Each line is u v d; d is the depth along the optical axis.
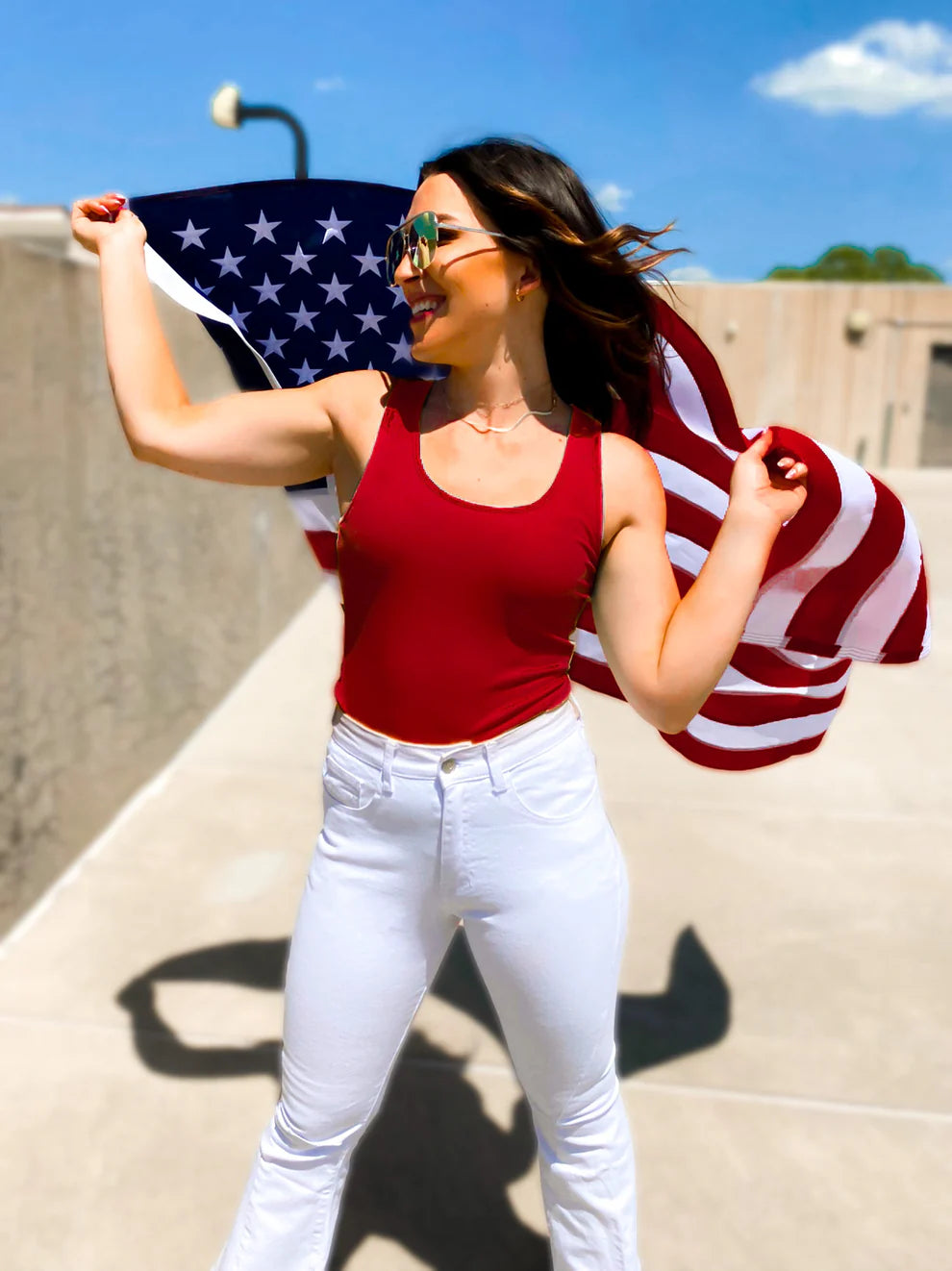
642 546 1.49
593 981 1.55
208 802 4.03
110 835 3.72
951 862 3.70
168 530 4.31
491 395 1.48
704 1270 2.06
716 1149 2.36
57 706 3.31
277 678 5.51
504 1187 2.25
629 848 3.75
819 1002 2.89
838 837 3.87
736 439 1.95
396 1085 2.53
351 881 1.52
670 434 1.93
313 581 7.04
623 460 1.49
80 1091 2.48
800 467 1.53
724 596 1.44
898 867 3.65
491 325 1.44
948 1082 2.59
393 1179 2.26
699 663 1.44
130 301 1.59
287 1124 1.61
